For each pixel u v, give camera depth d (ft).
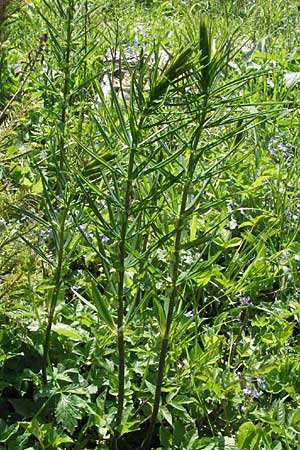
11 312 9.78
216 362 11.00
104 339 10.34
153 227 9.11
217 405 10.33
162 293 11.63
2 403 9.97
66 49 12.00
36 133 14.01
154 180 8.86
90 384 10.16
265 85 17.49
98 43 14.40
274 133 16.33
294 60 21.43
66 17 11.62
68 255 9.57
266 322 11.51
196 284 12.01
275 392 10.57
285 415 10.18
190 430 9.59
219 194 13.39
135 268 11.30
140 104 7.83
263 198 14.33
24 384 10.10
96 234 8.66
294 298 12.60
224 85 7.96
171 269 8.73
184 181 8.58
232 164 8.89
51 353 10.39
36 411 9.72
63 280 9.95
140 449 9.77
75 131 12.08
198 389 9.96
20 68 16.74
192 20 8.30
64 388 9.64
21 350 10.34
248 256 12.12
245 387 10.48
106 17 15.79
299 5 26.32
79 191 9.27
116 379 9.70
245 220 14.05
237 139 15.01
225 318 11.57
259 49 21.24
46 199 9.43
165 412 9.62
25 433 9.16
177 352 10.18
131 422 9.25
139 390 9.85
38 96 14.30
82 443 9.51
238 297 12.50
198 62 7.59
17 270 9.82
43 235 11.57
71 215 9.64
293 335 12.44
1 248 9.58
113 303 8.84
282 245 13.08
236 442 9.45
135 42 21.06
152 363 10.31
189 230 12.66
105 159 9.25
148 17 25.77
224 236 12.92
